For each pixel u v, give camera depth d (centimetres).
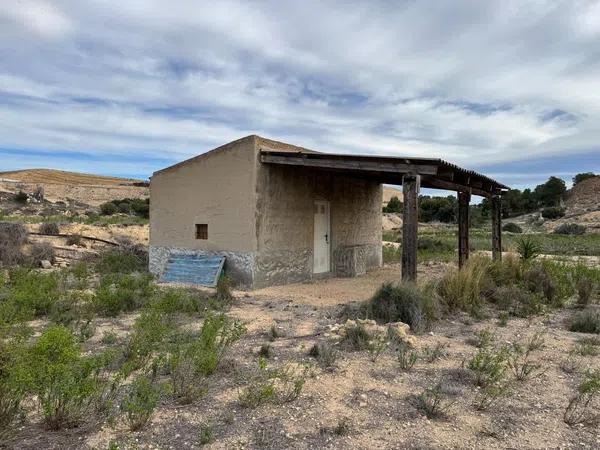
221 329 690
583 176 10562
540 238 3397
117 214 4269
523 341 666
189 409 422
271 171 1189
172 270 1267
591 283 994
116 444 339
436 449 356
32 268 1331
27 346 471
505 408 432
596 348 626
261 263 1165
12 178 8831
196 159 1270
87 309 815
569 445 362
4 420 362
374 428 391
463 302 865
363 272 1525
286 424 395
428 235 3659
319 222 1419
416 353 589
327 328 724
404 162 928
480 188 1416
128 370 467
